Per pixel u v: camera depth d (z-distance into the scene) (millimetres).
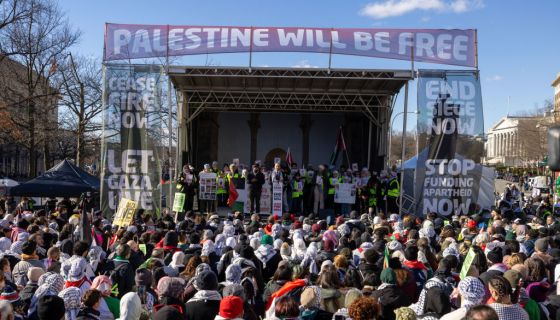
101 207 18688
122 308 5324
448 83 19203
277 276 6785
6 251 8695
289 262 7348
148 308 6266
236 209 21906
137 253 8617
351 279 6504
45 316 4660
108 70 18875
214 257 8789
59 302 4762
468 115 19156
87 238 9820
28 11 31844
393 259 6836
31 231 9805
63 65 34594
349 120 28984
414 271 7449
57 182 18875
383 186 22281
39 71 35281
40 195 18594
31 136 34000
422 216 19016
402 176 20078
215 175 21875
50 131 34750
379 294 6023
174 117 30703
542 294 6398
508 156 102375
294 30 19109
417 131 19234
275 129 30922
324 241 8820
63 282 6254
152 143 18906
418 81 19234
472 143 19125
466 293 4770
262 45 18984
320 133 30766
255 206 21750
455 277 7770
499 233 10609
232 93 25969
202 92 25844
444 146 19141
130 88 18891
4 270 6422
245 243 7977
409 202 22062
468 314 3732
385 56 19062
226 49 19062
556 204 25172
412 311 4605
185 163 25875
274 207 21125
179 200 18000
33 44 33219
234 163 22672
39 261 7629
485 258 7453
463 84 19141
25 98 32719
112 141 18859
